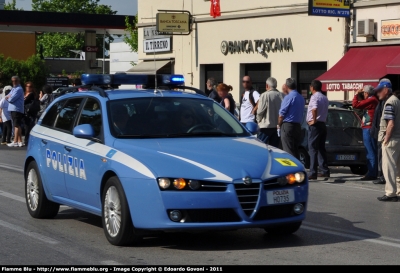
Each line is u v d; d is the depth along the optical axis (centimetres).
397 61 2031
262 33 2586
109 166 745
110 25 4484
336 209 1031
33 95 2195
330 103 1748
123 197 721
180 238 793
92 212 800
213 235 812
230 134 829
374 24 2177
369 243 776
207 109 859
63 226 873
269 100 1405
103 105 827
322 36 2345
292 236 811
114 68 5738
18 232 832
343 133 1524
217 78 2867
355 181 1390
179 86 948
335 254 715
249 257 697
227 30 2748
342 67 2191
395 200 1117
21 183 1301
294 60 2455
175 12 2964
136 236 733
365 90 1386
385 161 1115
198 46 2908
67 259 688
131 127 799
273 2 2527
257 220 704
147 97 849
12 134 2373
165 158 718
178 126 815
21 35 5909
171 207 687
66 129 883
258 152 756
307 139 1546
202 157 722
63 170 852
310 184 1341
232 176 695
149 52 3222
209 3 2834
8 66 4681
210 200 686
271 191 709
